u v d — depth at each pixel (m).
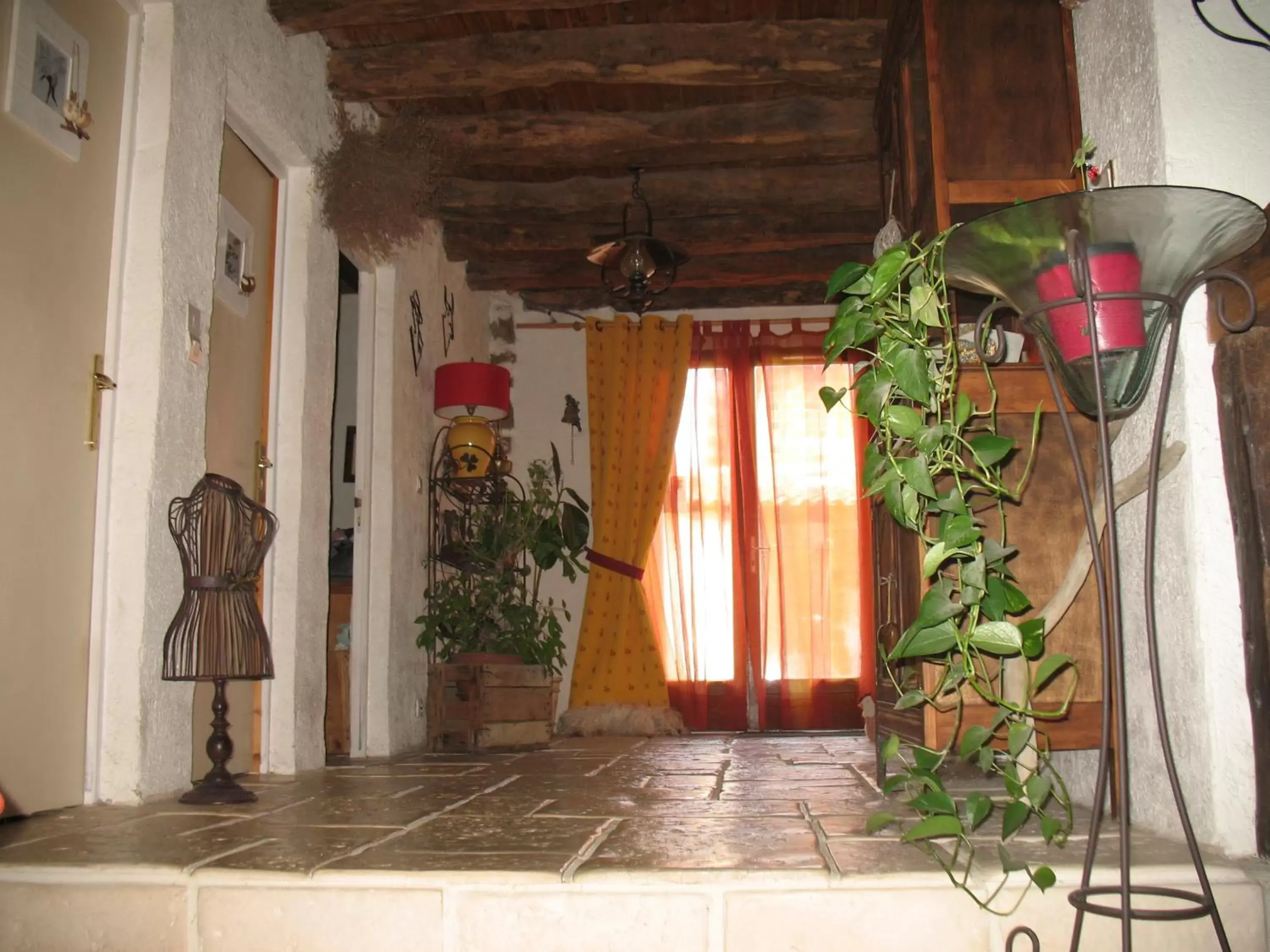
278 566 3.43
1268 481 1.63
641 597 5.93
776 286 6.41
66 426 2.42
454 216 5.42
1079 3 2.26
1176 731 1.78
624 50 4.16
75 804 2.38
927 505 1.71
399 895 1.45
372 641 4.35
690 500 6.16
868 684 5.80
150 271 2.65
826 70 4.11
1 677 2.16
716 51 4.14
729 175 5.35
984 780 2.76
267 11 3.47
